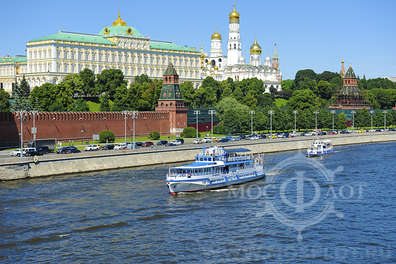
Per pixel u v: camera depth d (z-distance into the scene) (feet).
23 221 313.32
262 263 254.68
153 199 370.53
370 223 314.55
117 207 346.74
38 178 444.14
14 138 606.55
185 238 287.07
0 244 277.23
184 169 414.00
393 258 260.42
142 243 279.28
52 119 645.10
